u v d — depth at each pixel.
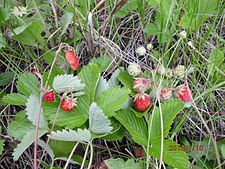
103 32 0.23
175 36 0.25
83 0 0.23
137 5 0.25
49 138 0.19
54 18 0.24
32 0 0.22
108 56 0.23
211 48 0.25
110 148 0.21
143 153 0.21
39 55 0.24
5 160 0.22
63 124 0.19
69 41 0.24
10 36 0.24
